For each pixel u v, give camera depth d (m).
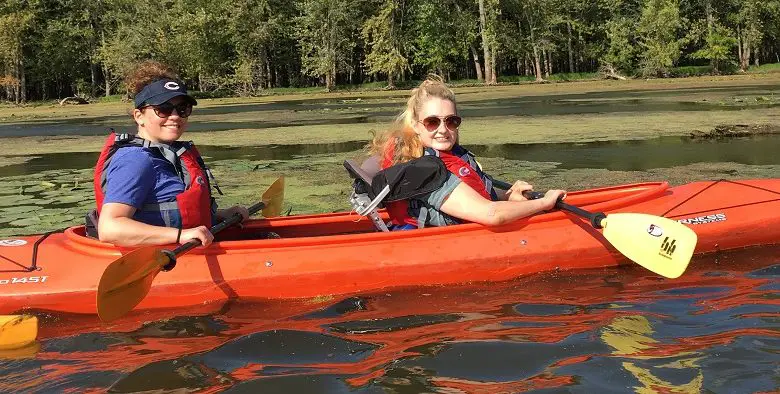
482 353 2.67
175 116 3.46
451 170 3.78
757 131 10.03
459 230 3.76
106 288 2.94
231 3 37.12
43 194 6.89
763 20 41.69
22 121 21.89
